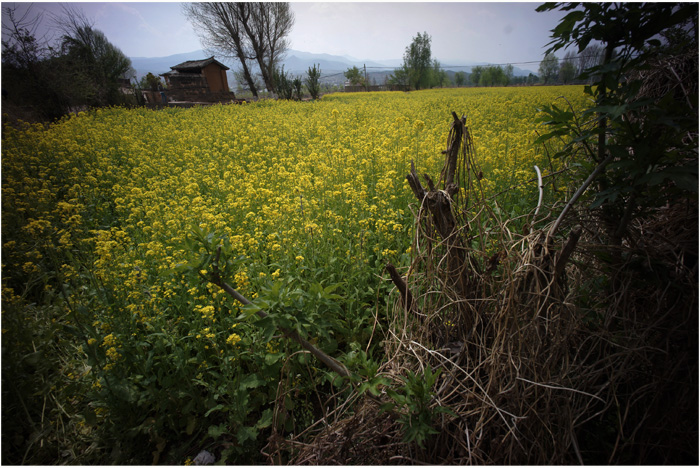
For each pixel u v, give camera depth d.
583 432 2.03
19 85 14.41
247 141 9.83
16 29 14.27
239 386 2.58
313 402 2.77
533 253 2.03
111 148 8.69
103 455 2.52
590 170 2.39
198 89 27.67
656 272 2.05
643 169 1.86
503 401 1.96
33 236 4.01
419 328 2.32
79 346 3.08
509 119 12.02
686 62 2.77
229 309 3.00
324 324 2.09
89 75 19.80
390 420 1.99
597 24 2.00
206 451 2.53
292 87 27.92
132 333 2.89
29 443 2.52
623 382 2.01
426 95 31.48
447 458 1.88
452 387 2.09
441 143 7.16
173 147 9.28
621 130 2.08
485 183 4.78
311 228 3.62
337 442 2.01
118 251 3.78
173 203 5.27
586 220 2.34
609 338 2.06
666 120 1.71
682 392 1.88
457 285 2.23
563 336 2.02
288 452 2.42
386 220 4.42
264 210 4.40
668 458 1.88
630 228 2.26
